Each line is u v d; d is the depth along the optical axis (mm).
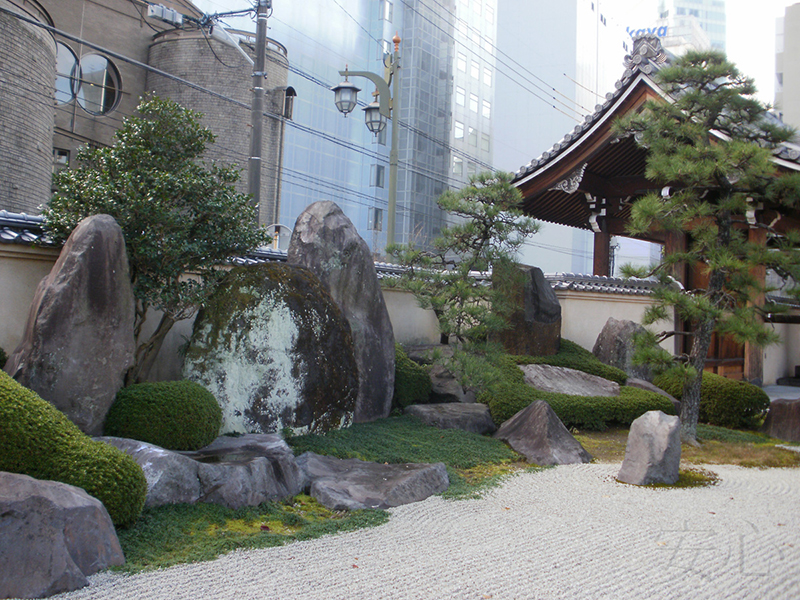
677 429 8094
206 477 5816
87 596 4105
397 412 10258
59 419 5125
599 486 7680
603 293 15586
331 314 8594
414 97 42938
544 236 53781
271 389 7934
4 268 7449
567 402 10820
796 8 39844
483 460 8469
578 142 15609
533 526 6031
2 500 4086
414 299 13516
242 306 8008
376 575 4699
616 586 4719
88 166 8086
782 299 20719
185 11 29094
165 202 7688
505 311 10953
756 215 14758
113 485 4898
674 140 10906
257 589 4355
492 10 52469
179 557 4766
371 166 40219
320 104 37344
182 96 27516
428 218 44531
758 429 12602
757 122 10930
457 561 5051
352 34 39812
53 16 24719
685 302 9922
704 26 117438
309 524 5695
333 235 9633
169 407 6586
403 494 6555
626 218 18125
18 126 18578
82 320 6430
